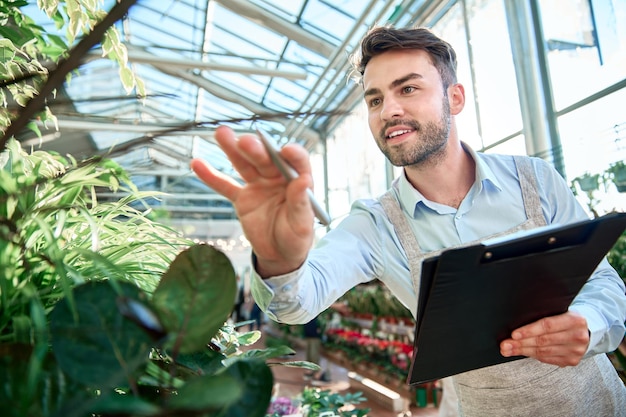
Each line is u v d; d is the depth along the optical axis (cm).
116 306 39
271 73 822
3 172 49
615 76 359
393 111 112
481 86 538
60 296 50
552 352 75
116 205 70
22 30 101
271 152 44
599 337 89
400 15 660
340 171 1029
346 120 982
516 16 463
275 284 69
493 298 66
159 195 71
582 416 111
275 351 54
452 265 57
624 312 103
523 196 125
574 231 64
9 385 35
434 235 125
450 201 128
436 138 115
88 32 34
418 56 114
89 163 48
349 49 763
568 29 408
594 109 375
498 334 74
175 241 74
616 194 298
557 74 422
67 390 36
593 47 382
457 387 126
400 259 128
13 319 42
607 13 366
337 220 1036
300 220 49
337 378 638
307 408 204
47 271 51
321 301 96
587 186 316
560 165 365
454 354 72
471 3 551
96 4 95
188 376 50
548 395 111
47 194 56
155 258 72
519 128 468
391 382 503
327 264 104
